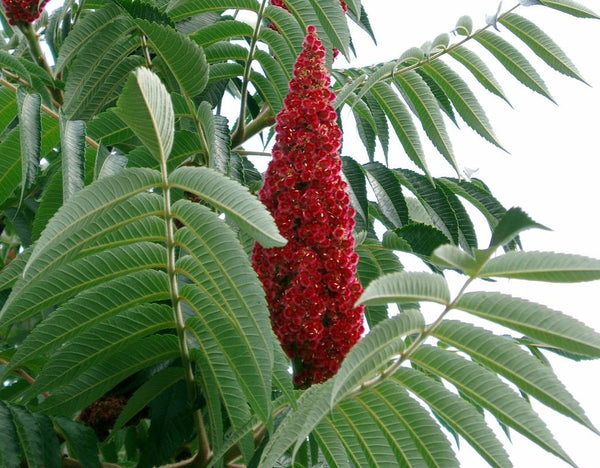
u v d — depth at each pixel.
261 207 2.25
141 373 3.34
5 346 4.75
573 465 2.32
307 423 2.23
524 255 2.20
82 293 2.84
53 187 3.49
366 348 2.25
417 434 2.62
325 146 3.25
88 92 4.25
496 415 2.44
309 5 4.11
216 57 4.41
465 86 4.29
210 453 3.25
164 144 2.40
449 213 4.19
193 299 2.82
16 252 5.89
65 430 3.02
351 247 3.18
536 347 3.73
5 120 3.82
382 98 4.28
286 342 3.15
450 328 2.40
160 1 4.39
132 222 2.62
